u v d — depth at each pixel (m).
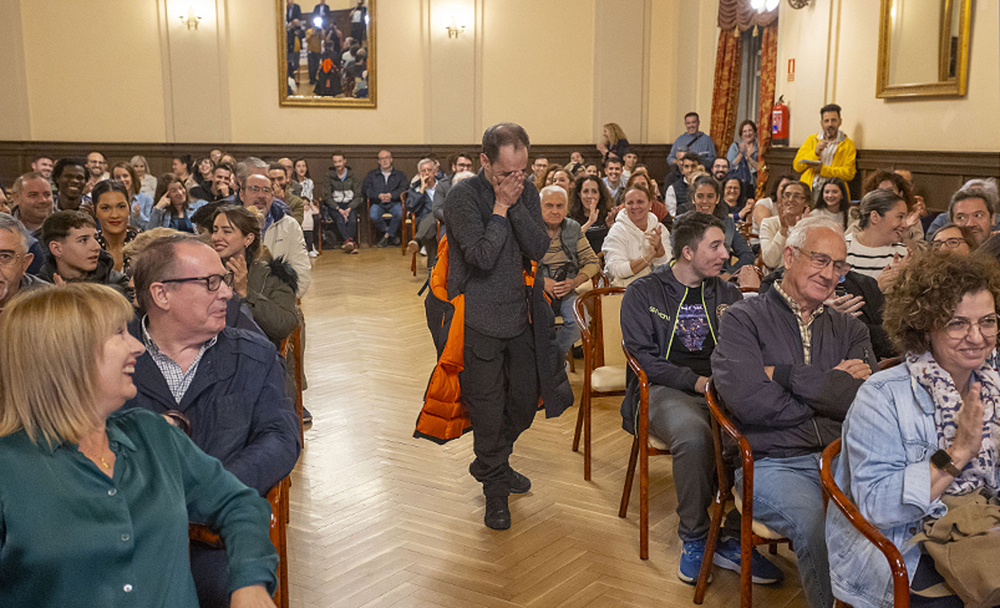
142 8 10.54
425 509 3.23
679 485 2.67
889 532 1.86
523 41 11.50
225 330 2.08
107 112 10.60
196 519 1.69
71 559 1.36
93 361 1.41
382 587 2.65
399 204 11.08
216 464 1.66
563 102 11.70
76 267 3.14
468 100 11.45
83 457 1.42
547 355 3.10
